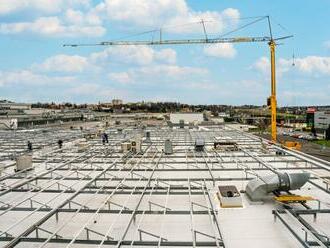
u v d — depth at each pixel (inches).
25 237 499.5
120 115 6569.9
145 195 732.7
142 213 609.3
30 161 1032.8
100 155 1305.4
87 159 1211.9
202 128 3164.4
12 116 3814.0
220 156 1238.3
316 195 738.8
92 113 6476.4
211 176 916.0
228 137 2111.2
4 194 752.3
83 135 2225.6
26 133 2434.8
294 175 669.9
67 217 600.1
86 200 706.8
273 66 2923.2
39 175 937.5
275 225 571.2
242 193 740.7
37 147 1657.2
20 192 772.6
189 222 575.2
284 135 4468.5
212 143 1717.5
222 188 714.8
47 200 713.0
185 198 712.4
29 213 624.1
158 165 1079.6
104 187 797.9
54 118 4286.4
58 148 1593.3
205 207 650.8
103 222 577.0
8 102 6072.8
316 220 577.3
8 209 633.0
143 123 4119.1
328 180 842.8
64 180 895.7
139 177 917.8
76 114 5319.9
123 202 690.8
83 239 506.3
